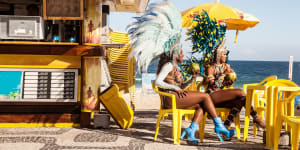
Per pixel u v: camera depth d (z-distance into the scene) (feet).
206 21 15.84
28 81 18.33
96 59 18.08
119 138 15.19
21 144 13.64
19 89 18.28
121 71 24.73
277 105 12.84
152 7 14.56
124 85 25.07
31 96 18.34
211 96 14.90
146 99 38.11
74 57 18.39
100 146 13.39
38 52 18.07
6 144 13.60
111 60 24.40
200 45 15.76
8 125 18.16
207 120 21.84
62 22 19.02
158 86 14.14
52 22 18.93
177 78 14.48
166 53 14.40
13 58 18.29
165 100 14.40
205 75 15.99
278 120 12.72
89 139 14.83
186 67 15.85
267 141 13.32
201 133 14.58
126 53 24.49
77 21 19.42
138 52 14.30
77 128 17.84
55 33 18.24
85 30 17.94
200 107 14.23
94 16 17.98
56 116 18.34
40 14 19.34
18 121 18.24
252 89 14.21
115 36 23.95
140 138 15.25
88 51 17.83
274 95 13.24
